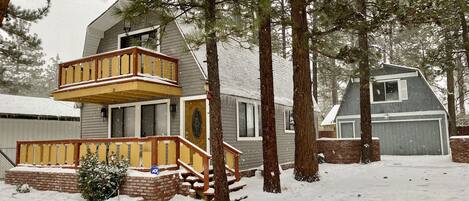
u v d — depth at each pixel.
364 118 19.52
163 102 15.03
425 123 25.77
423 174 14.27
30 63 20.55
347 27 12.88
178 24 14.69
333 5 13.01
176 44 15.02
